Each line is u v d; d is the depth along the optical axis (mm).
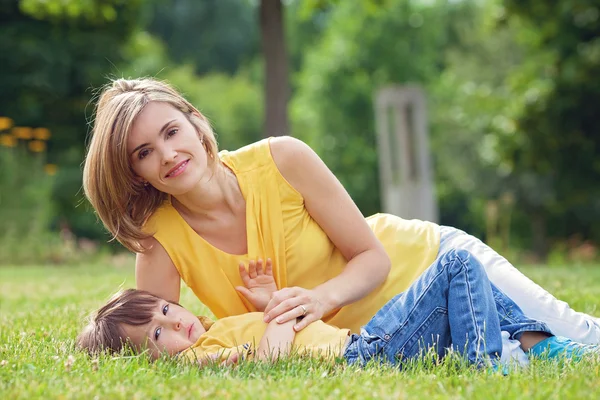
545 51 29641
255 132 53344
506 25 30266
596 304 8008
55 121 33844
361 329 5438
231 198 5770
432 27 53344
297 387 4250
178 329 5594
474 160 46219
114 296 5863
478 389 4133
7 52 32156
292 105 57156
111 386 4309
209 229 5789
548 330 5320
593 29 28375
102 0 25688
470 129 46062
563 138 28688
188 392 4133
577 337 5645
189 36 65125
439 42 55344
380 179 52438
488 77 48594
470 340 5051
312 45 61250
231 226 5793
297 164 5844
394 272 6027
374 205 52719
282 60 23266
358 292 5738
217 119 52375
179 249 5773
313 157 5906
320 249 5871
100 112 5570
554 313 5719
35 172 22312
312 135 53719
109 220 5691
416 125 23203
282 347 5262
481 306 5113
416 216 23156
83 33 33250
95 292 10484
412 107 23203
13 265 21172
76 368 4805
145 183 5668
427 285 5266
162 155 5320
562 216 41031
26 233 21906
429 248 6129
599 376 4484
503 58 48812
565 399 3945
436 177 53094
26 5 25781
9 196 21672
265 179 5824
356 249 5902
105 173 5477
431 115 50469
